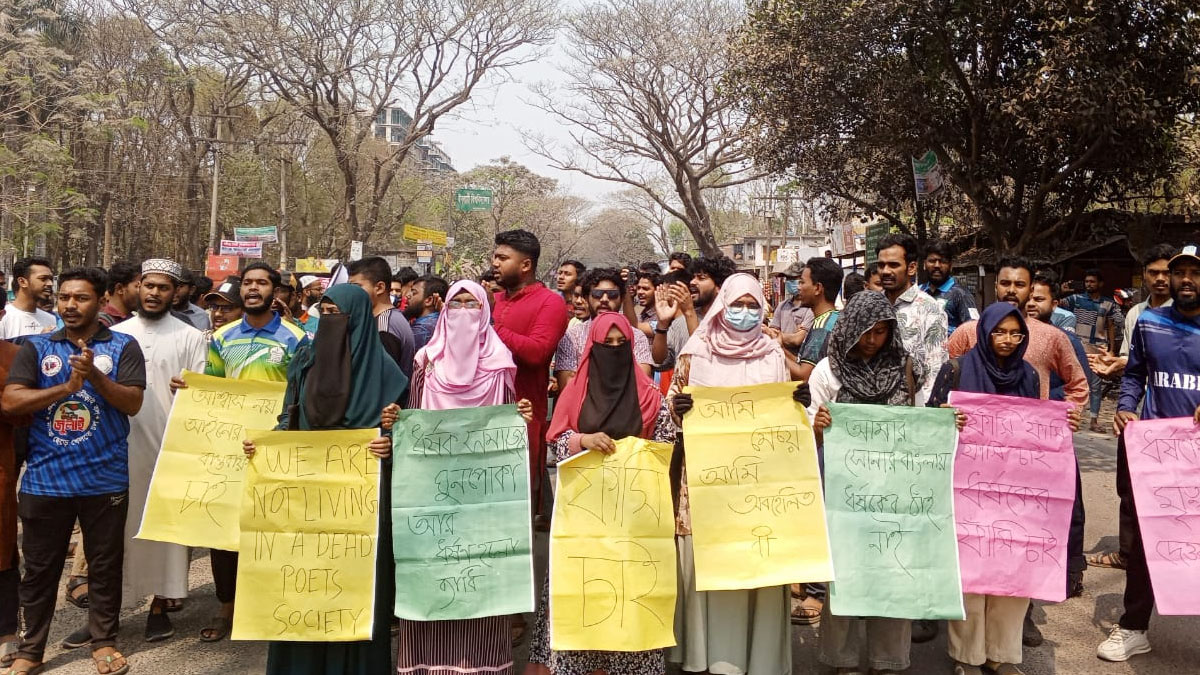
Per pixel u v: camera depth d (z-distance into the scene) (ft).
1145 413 14.71
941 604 12.72
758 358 13.79
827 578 12.46
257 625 12.37
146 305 16.37
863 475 12.99
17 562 14.25
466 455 12.86
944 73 50.49
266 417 14.80
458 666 12.72
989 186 54.24
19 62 76.84
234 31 75.05
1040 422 13.33
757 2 55.42
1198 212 55.98
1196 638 15.56
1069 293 46.39
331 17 78.33
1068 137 47.06
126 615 16.92
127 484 14.57
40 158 76.23
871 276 19.43
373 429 12.64
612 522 12.48
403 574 12.55
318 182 140.46
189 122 101.96
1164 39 41.37
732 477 12.77
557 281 25.80
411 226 122.01
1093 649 15.12
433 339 14.28
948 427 13.07
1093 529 22.04
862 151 56.34
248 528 12.50
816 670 14.21
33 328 20.98
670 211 84.38
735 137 72.49
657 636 12.31
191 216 112.06
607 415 12.69
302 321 24.95
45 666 14.32
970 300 20.10
